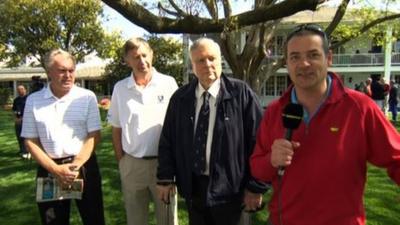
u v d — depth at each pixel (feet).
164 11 22.09
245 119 11.14
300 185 7.84
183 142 11.53
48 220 12.75
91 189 13.14
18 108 33.35
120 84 13.46
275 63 51.34
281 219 8.16
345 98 7.69
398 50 114.83
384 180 24.20
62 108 12.66
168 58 99.76
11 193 23.06
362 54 115.34
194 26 15.80
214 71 11.13
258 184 11.05
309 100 7.91
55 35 104.78
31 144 12.62
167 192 11.96
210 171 11.09
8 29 102.94
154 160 13.25
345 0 37.60
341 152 7.56
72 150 12.69
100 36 107.55
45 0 100.32
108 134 44.73
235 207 11.34
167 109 12.16
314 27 7.79
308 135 7.77
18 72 176.86
